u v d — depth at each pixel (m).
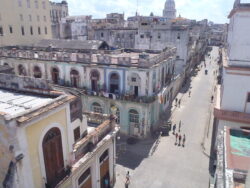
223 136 14.23
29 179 10.39
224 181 9.62
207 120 32.09
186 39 43.88
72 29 67.81
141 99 26.23
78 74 29.58
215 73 59.75
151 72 26.47
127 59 26.66
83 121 15.53
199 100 40.34
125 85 27.30
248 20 19.47
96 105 29.33
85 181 15.05
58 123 11.70
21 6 44.53
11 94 13.59
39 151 10.73
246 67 20.44
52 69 31.16
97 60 28.36
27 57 32.66
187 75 52.88
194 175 20.86
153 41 46.03
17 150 9.59
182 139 27.06
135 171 21.47
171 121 31.89
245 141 13.80
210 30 130.00
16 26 44.06
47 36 51.81
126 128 28.33
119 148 25.48
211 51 104.31
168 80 34.44
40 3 48.72
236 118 20.94
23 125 9.59
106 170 17.80
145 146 25.92
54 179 11.96
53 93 12.80
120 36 50.84
